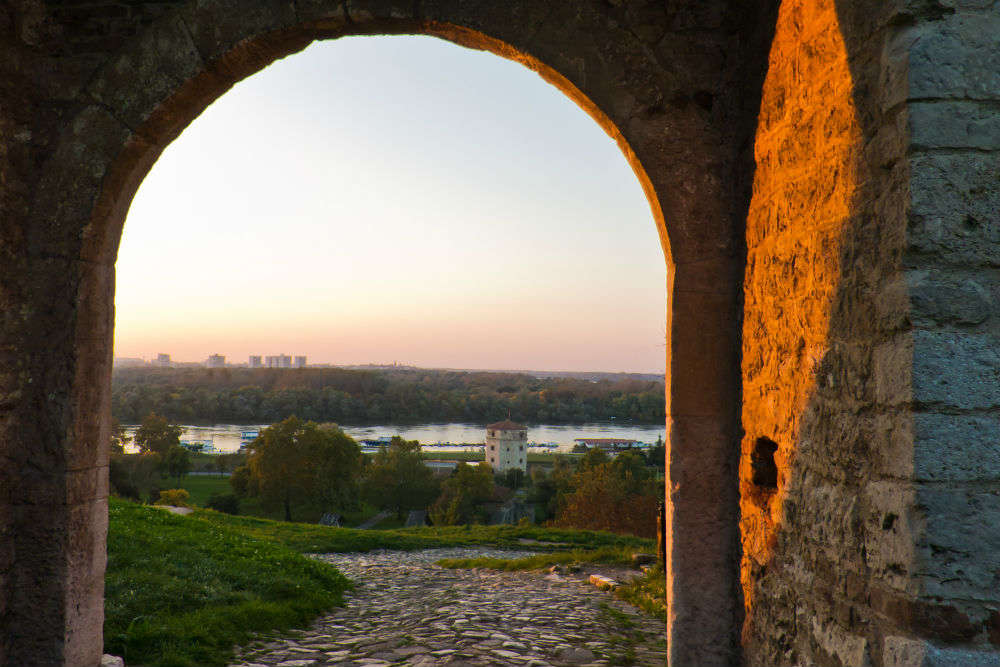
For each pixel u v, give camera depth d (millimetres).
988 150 1826
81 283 3311
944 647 1717
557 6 3244
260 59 3434
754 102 3113
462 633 5086
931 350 1792
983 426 1766
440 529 17844
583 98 3254
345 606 6715
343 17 3244
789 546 2527
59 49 3402
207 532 8352
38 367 3264
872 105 2037
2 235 3232
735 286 3158
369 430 142000
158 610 4887
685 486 3133
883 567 1896
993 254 1818
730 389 3145
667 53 3223
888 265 1928
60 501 3215
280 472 55375
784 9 2758
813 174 2439
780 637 2578
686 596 3107
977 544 1736
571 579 8609
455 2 3246
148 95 3342
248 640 4801
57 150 3357
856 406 2078
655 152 3199
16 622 3178
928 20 1871
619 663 4355
